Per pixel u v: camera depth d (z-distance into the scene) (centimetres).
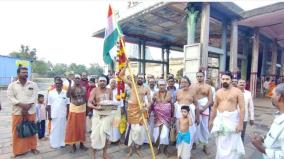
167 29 1355
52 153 502
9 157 473
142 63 1681
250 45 1708
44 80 3622
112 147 545
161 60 1838
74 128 500
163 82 514
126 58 461
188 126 452
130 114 491
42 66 5091
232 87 406
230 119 392
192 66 966
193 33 979
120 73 495
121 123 566
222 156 395
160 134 501
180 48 2000
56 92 539
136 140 484
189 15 977
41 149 528
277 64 2164
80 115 509
